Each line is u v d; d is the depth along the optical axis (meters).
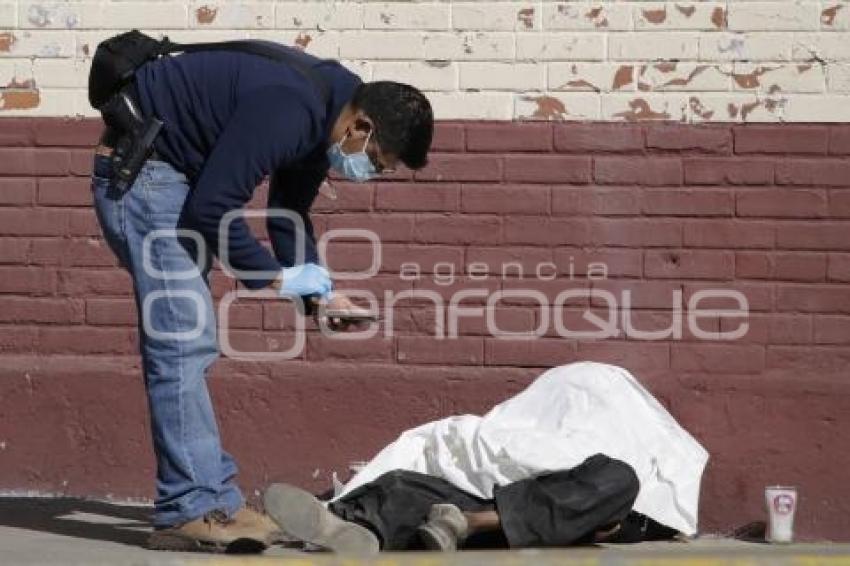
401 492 9.95
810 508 10.98
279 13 11.37
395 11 11.30
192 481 9.34
